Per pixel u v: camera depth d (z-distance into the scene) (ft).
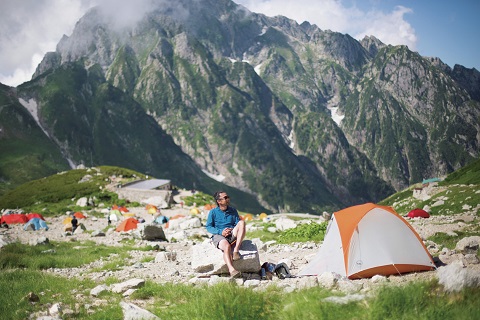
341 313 24.26
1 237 87.30
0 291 40.45
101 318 30.83
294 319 24.73
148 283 41.93
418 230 75.15
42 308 34.88
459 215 107.76
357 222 42.39
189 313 28.71
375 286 31.68
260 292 30.01
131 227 144.25
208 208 266.57
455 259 42.32
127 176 432.66
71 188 367.66
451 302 24.17
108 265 62.28
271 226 119.14
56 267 64.28
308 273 43.27
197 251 43.65
